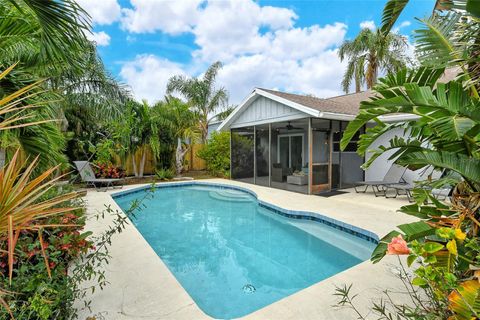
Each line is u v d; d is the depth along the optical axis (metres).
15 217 1.21
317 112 8.29
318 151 11.90
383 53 15.62
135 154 13.71
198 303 3.50
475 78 2.17
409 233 2.02
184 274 4.34
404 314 1.96
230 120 12.67
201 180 13.22
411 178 9.38
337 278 3.29
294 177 11.40
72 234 3.00
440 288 1.69
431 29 2.52
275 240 5.88
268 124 11.55
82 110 10.74
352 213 6.38
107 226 5.45
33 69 3.46
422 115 1.87
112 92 9.59
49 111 3.37
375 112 2.17
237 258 4.98
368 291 2.96
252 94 11.11
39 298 1.91
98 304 2.71
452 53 2.26
